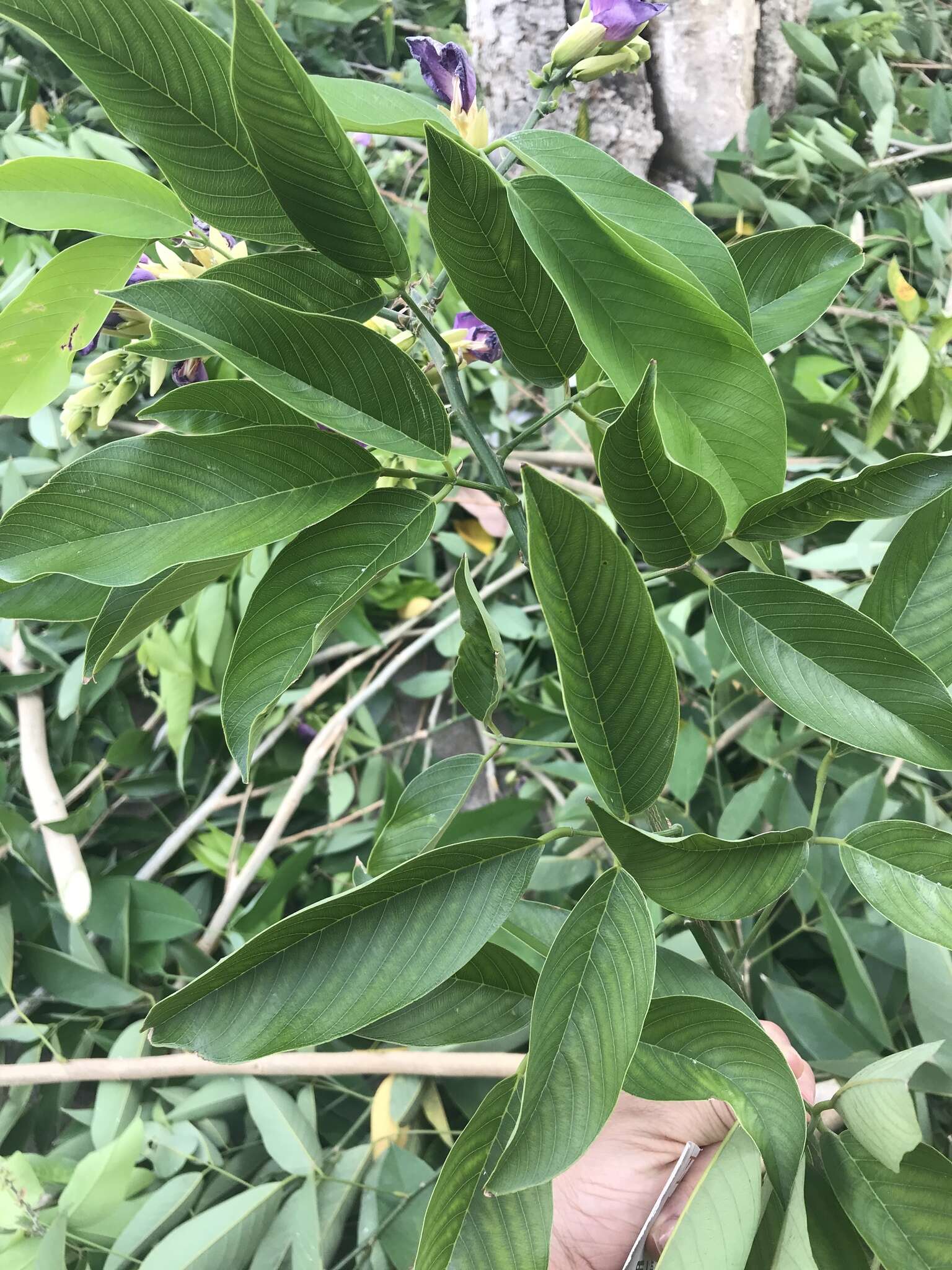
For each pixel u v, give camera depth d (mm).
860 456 776
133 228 344
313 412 287
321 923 278
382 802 785
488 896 290
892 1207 335
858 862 315
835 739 317
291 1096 657
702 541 314
